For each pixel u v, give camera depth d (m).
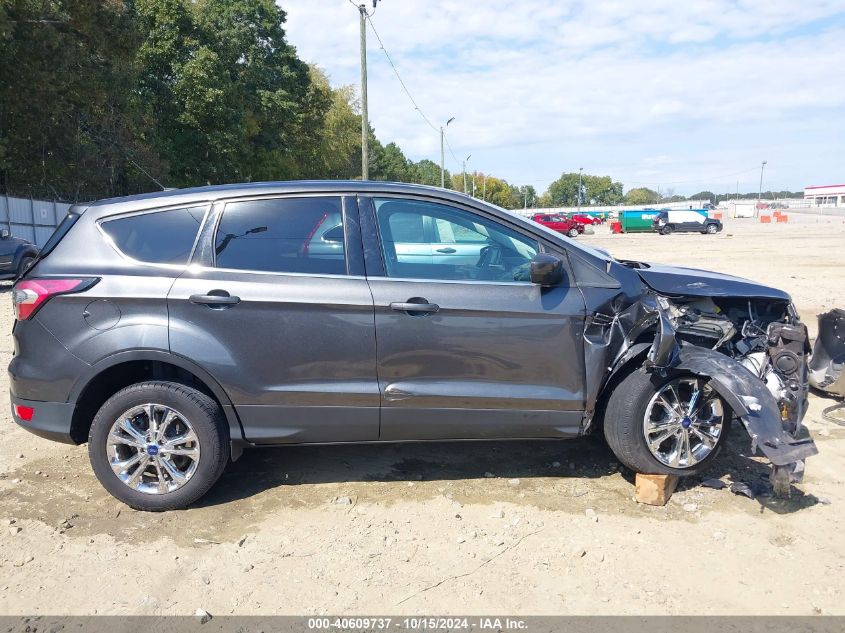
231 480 4.35
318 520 3.84
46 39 25.97
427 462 4.61
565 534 3.66
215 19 42.41
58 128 31.03
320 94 51.25
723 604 3.06
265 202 3.98
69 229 4.02
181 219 3.96
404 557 3.46
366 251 3.93
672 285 4.66
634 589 3.17
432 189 4.11
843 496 4.08
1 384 6.49
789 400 4.33
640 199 166.12
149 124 35.69
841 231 40.44
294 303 3.79
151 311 3.80
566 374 3.94
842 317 5.85
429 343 3.86
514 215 4.14
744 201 139.25
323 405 3.88
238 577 3.31
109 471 3.87
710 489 4.16
